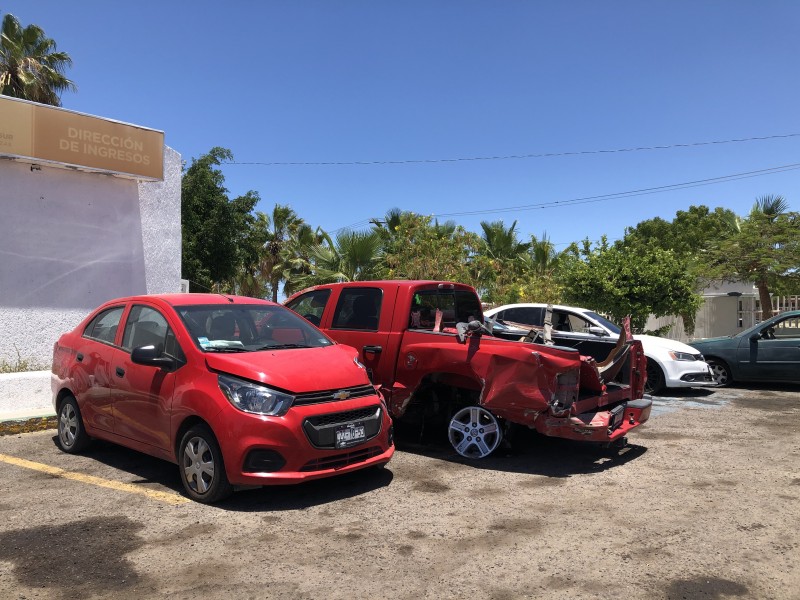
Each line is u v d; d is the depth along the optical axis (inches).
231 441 187.3
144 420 217.8
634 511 193.2
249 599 136.7
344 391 206.7
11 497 203.9
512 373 236.4
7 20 1075.9
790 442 287.9
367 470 239.1
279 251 1664.6
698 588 141.7
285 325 243.3
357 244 871.7
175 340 216.1
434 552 161.8
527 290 740.7
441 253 764.0
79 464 244.1
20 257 389.4
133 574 148.6
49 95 1090.1
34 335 395.5
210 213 919.0
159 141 439.2
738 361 457.4
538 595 138.6
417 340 262.1
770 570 150.9
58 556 158.4
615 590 140.9
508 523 182.7
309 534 173.5
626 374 281.0
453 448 271.7
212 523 181.0
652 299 619.2
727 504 199.9
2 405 316.8
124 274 438.9
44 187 398.6
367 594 139.0
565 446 279.1
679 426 324.5
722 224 1168.8
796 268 739.4
